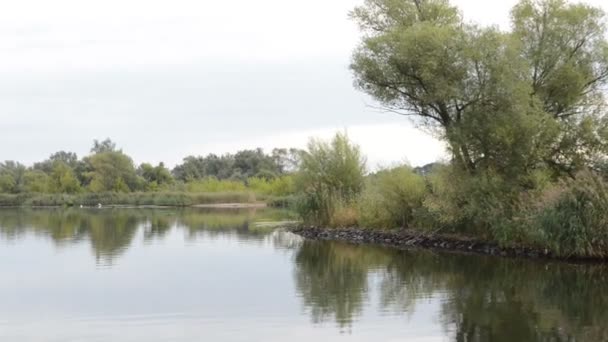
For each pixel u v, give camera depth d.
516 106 27.36
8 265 23.08
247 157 129.62
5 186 98.88
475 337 12.59
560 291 17.70
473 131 27.72
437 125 30.75
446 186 29.25
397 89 31.03
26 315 14.72
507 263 23.58
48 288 18.23
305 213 39.16
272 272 21.50
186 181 118.44
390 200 33.94
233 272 21.44
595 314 14.66
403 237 31.41
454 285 18.77
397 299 16.59
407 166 34.50
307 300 16.39
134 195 87.31
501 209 26.75
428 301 16.27
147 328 13.45
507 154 27.77
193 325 13.66
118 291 17.78
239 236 35.03
